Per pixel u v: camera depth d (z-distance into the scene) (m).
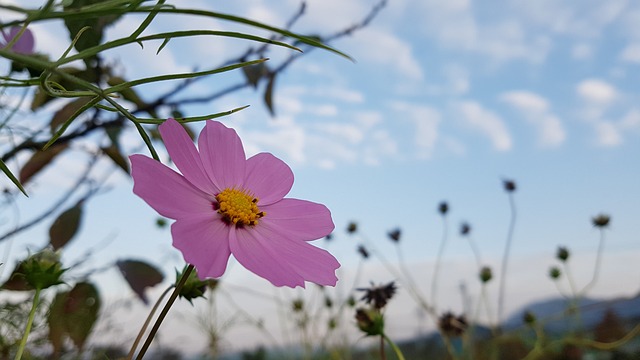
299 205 0.19
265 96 0.32
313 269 0.16
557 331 0.72
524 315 0.70
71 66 0.25
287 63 0.32
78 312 0.25
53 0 0.10
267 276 0.15
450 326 0.53
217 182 0.17
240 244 0.15
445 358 0.63
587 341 0.62
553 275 0.71
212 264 0.14
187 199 0.15
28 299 0.26
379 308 0.29
